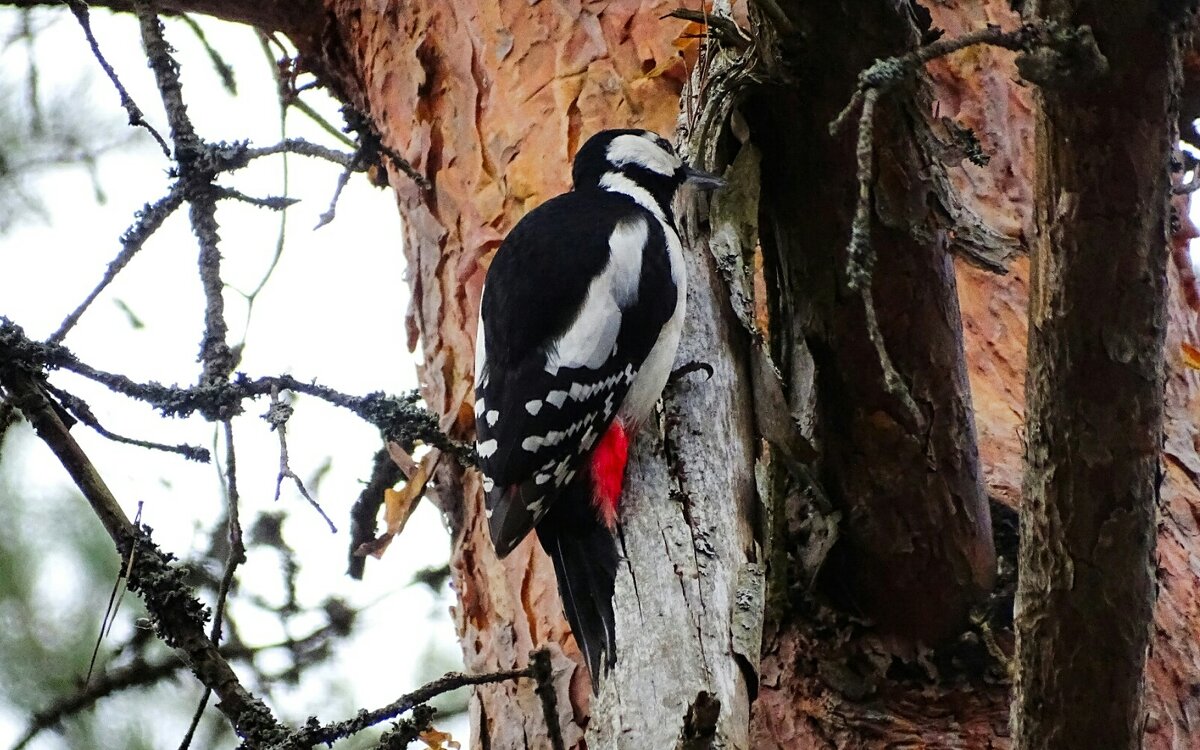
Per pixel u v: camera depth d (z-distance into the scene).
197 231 4.42
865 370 4.49
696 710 2.84
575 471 4.38
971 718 4.84
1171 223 3.78
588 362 4.66
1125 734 4.11
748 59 4.29
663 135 5.96
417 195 6.48
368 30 7.06
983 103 5.92
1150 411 3.85
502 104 6.35
